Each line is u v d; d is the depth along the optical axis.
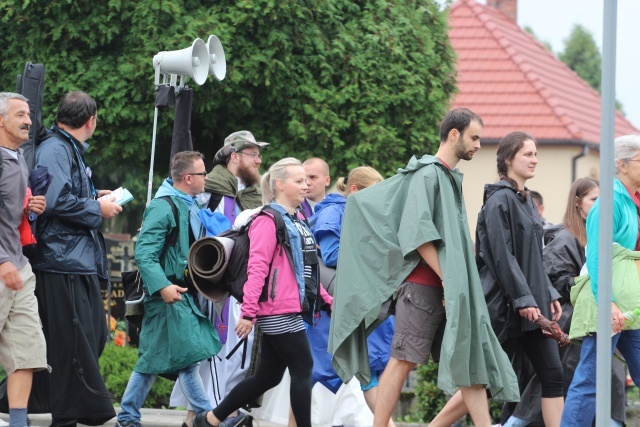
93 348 25.30
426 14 51.59
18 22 46.84
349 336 23.53
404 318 23.41
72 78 46.72
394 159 48.66
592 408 24.73
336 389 27.66
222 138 49.25
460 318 22.61
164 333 26.59
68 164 24.88
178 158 26.95
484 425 23.30
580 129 87.69
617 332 23.97
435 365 33.62
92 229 25.34
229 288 24.56
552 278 28.81
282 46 46.91
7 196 23.08
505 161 26.08
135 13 45.75
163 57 31.72
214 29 45.56
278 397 28.34
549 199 86.62
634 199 24.75
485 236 25.73
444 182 23.05
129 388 27.16
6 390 24.84
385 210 23.30
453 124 23.25
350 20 49.06
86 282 25.33
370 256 23.22
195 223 26.83
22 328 23.31
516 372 28.55
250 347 29.00
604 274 17.72
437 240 22.72
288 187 24.72
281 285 24.17
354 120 48.25
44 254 24.70
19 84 25.75
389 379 23.56
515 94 89.94
